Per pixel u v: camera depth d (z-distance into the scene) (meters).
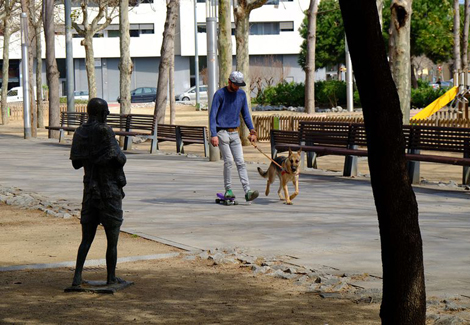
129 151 25.75
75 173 18.17
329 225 10.38
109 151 6.86
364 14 4.32
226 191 12.59
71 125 32.97
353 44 4.41
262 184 15.42
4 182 16.33
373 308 6.24
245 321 5.89
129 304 6.46
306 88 47.31
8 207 12.85
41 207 12.51
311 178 16.55
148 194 14.03
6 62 50.31
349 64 51.47
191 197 13.58
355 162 16.91
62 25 60.75
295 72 83.56
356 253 8.45
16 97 74.19
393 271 4.61
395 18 19.38
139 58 82.56
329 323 5.79
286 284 7.16
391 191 4.53
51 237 9.84
